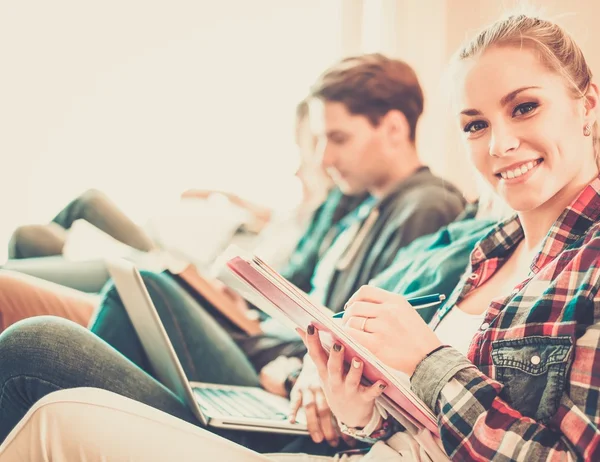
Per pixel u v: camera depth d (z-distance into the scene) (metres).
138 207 2.37
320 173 2.22
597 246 0.93
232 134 2.42
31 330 1.10
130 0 2.38
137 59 2.39
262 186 2.41
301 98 2.48
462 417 0.88
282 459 1.17
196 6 2.42
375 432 1.08
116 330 1.46
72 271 1.96
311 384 1.29
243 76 2.46
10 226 2.28
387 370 0.92
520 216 1.13
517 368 0.94
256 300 0.96
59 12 2.33
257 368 1.80
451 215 1.85
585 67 1.05
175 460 0.91
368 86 2.05
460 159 2.28
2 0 2.30
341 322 1.02
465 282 1.19
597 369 0.85
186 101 2.41
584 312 0.89
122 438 0.89
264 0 2.45
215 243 2.24
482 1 2.25
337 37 2.47
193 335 1.59
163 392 1.22
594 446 0.81
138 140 2.38
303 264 2.10
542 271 0.99
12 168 2.29
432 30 2.33
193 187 2.40
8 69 2.30
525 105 1.01
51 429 0.87
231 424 1.20
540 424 0.86
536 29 1.03
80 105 2.34
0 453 0.88
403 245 1.83
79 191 2.33
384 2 2.37
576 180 1.04
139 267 1.72
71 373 1.10
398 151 2.06
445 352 0.94
